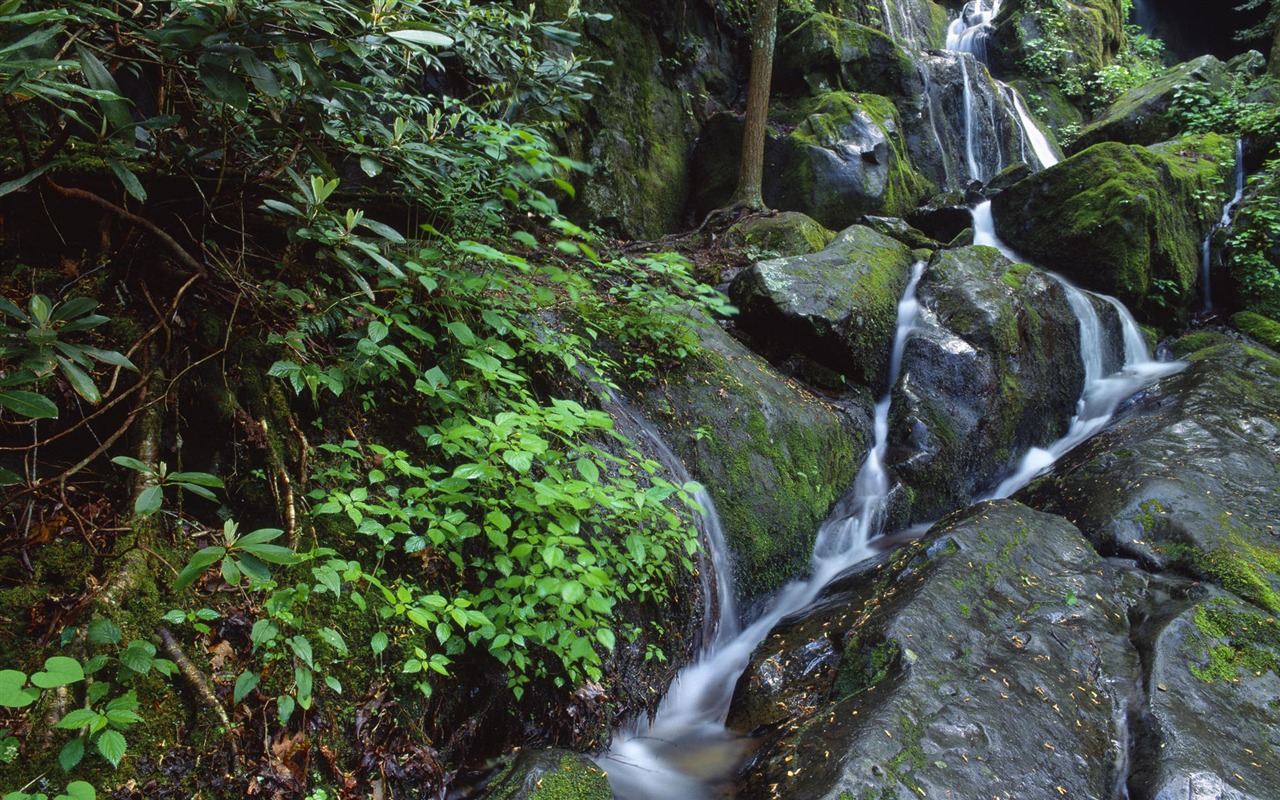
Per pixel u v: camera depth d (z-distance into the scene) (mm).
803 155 9109
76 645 2152
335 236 2721
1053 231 8531
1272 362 6504
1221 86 11344
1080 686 3268
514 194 2959
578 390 4133
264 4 2193
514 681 3053
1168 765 2807
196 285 3016
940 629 3490
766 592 4621
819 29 10375
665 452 4348
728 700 3875
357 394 3262
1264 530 4219
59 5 2141
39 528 2359
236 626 2498
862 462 5680
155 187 2986
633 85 8977
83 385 1925
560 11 7922
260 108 2965
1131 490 4660
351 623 2725
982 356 6055
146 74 3148
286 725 2438
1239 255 8750
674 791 3182
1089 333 7250
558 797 2725
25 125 2715
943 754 2807
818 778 2762
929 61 11258
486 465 2742
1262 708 3141
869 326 6121
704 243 8164
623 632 3492
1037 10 14023
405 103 3766
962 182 10812
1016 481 6164
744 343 6102
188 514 2676
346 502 2613
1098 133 11727
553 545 2662
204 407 2840
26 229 2779
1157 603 3773
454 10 3807
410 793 2662
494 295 3945
